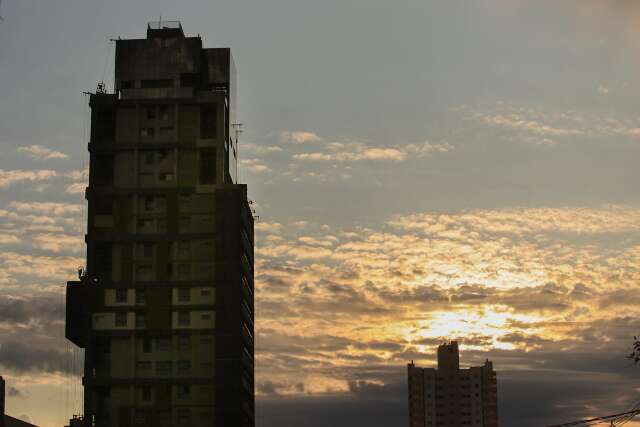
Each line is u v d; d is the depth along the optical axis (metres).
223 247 191.25
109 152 196.62
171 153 196.00
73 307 191.38
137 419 185.62
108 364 188.38
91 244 192.88
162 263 191.38
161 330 188.50
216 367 186.75
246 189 199.00
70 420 187.00
